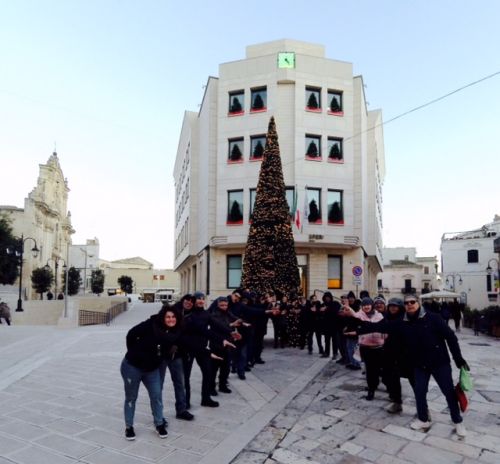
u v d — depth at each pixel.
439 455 4.99
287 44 28.73
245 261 15.38
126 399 5.50
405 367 6.25
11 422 6.09
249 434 5.67
